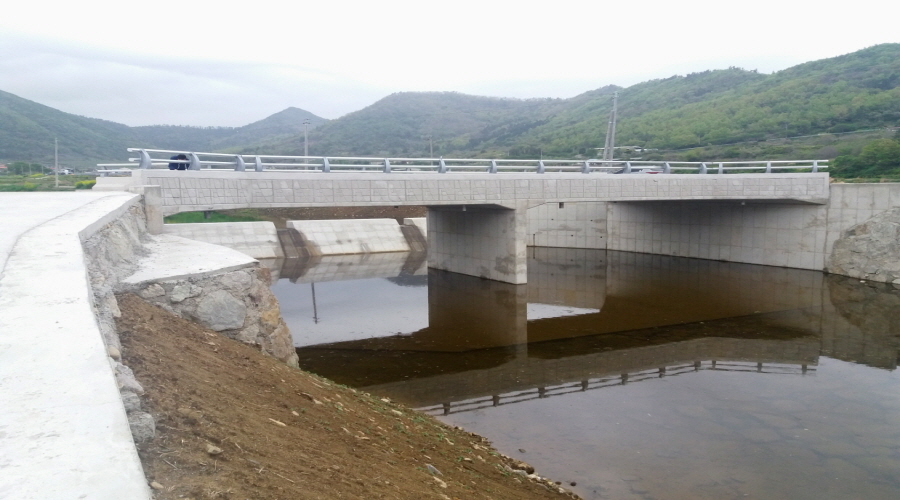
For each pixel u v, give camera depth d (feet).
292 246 136.87
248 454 15.89
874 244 103.50
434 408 47.62
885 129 177.47
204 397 19.16
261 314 37.60
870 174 138.72
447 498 21.52
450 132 473.67
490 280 103.65
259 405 22.18
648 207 141.18
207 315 34.60
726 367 59.93
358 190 78.48
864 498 34.55
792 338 70.69
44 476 9.53
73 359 13.89
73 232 28.45
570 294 96.89
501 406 48.55
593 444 41.29
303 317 80.43
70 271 21.27
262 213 169.37
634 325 76.69
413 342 68.08
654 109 317.01
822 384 54.80
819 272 111.14
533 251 151.33
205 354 26.00
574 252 148.66
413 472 23.22
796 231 114.62
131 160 63.05
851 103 202.59
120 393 13.73
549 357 62.80
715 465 38.40
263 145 478.59
